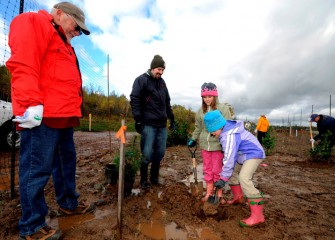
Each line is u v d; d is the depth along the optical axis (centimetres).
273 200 400
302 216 338
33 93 204
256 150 309
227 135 311
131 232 272
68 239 254
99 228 277
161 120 418
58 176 293
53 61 234
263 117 1174
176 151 912
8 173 486
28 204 230
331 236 286
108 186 396
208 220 311
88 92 3866
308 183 516
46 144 233
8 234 260
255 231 289
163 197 364
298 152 1067
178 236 273
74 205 307
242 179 303
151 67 402
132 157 389
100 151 813
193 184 400
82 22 261
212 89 378
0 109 636
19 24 211
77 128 1970
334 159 843
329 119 825
